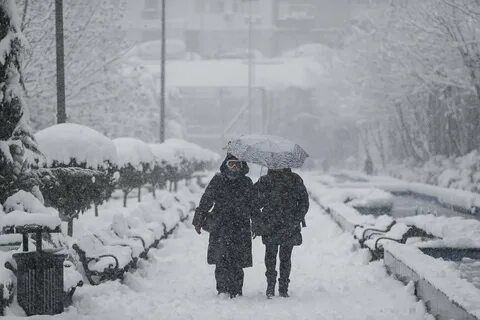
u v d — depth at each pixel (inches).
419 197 3102.9
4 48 978.1
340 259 1242.0
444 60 3452.3
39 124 3090.6
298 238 912.3
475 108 3878.0
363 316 766.5
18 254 708.0
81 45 3083.2
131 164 1913.1
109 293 876.6
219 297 896.9
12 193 985.5
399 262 949.2
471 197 2321.6
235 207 910.4
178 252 1344.7
